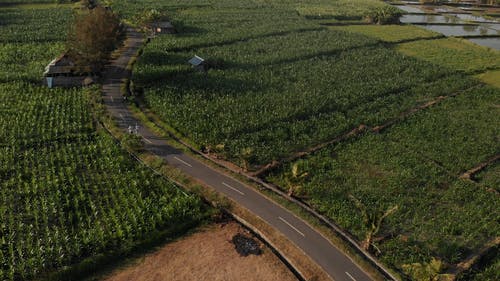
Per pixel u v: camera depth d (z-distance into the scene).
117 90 100.00
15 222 57.94
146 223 57.91
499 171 76.00
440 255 55.88
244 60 120.88
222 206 62.66
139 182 66.25
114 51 126.00
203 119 85.62
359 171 73.12
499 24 192.88
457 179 72.00
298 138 81.62
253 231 59.09
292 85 105.38
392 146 80.75
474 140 84.38
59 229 56.66
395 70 119.69
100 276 50.59
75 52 102.56
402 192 67.69
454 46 151.12
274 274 51.81
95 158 73.06
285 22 166.00
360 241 57.53
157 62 113.69
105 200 62.56
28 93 94.69
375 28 171.62
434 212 64.06
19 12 160.88
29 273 49.72
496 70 128.00
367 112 93.31
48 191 63.50
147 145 77.94
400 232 59.72
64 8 173.25
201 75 107.56
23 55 118.06
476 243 58.34
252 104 93.31
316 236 57.44
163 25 144.25
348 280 50.81
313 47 135.38
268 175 71.12
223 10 184.38
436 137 84.81
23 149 74.69
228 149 76.56
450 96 105.56
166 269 51.97
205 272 51.72
